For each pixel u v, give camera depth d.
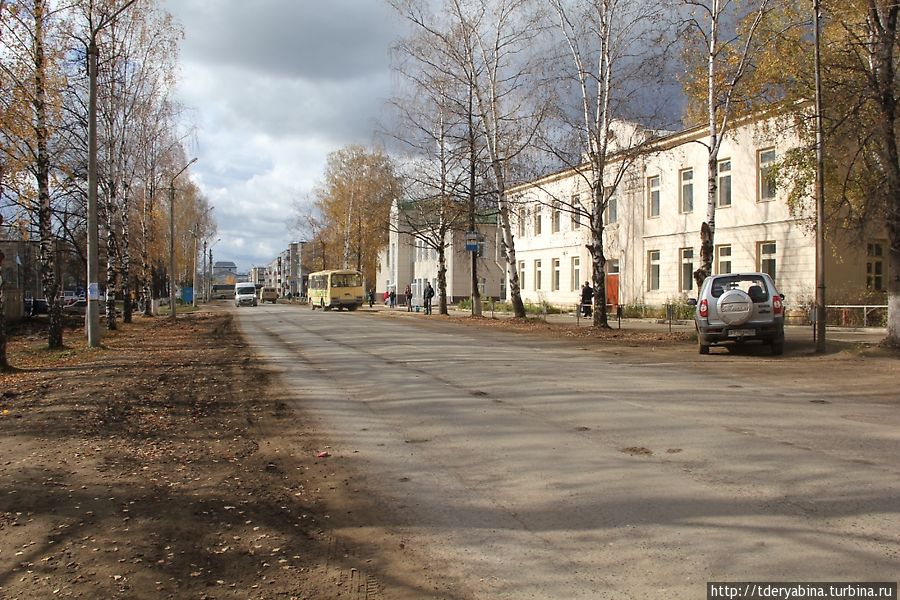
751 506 5.09
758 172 26.17
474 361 14.98
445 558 4.41
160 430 8.38
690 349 17.17
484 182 29.73
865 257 24.56
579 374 12.55
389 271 72.44
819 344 15.12
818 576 3.91
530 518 5.05
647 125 22.09
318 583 4.10
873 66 14.76
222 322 35.25
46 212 18.86
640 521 4.87
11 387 11.57
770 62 16.91
